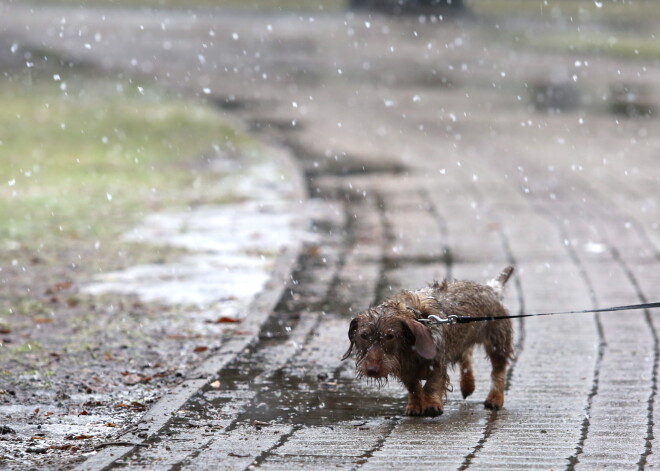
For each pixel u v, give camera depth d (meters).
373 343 8.51
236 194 22.55
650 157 28.27
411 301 8.86
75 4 71.81
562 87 44.34
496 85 45.38
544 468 7.30
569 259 16.12
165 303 13.48
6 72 48.09
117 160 27.62
